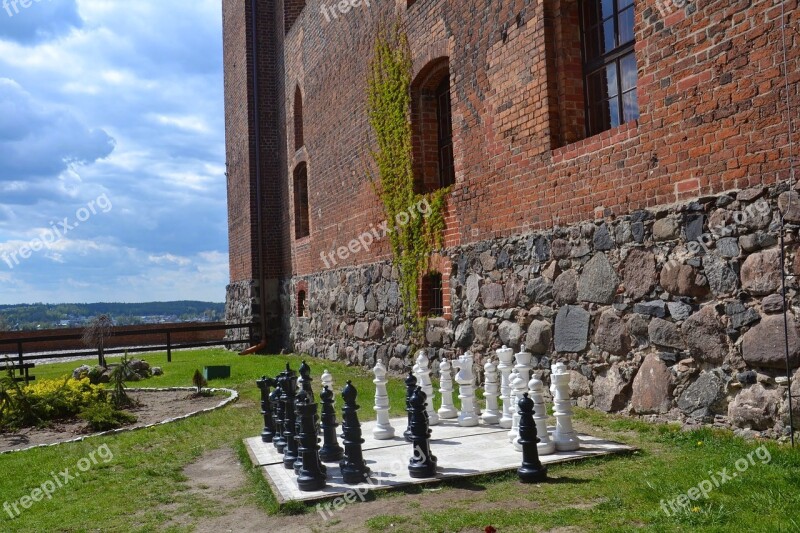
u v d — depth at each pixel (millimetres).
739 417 6270
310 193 18938
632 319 7523
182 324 31625
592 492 5152
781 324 5895
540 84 8977
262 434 7812
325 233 17688
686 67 6816
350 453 5852
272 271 22984
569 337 8508
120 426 9719
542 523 4535
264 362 18016
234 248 25641
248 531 4996
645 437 6711
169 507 5734
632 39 8102
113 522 5402
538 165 9055
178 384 14500
